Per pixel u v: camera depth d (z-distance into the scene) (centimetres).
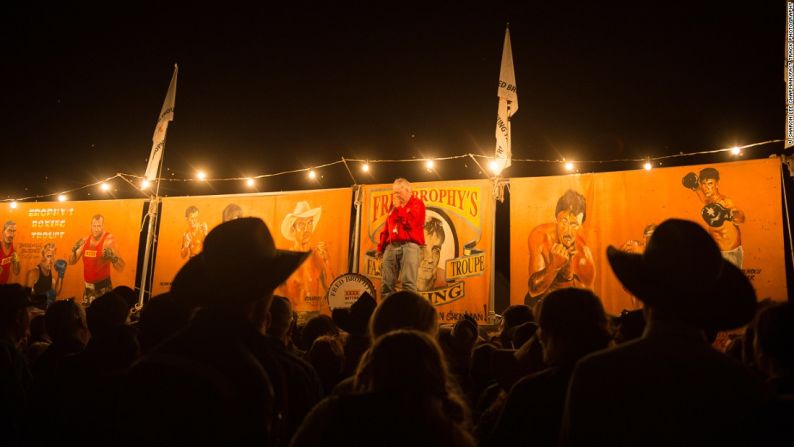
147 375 208
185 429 200
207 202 1336
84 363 345
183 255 1323
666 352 221
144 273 1266
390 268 1087
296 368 308
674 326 229
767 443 204
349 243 1239
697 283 230
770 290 962
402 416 210
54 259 1394
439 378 223
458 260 1145
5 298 404
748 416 208
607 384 220
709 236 240
